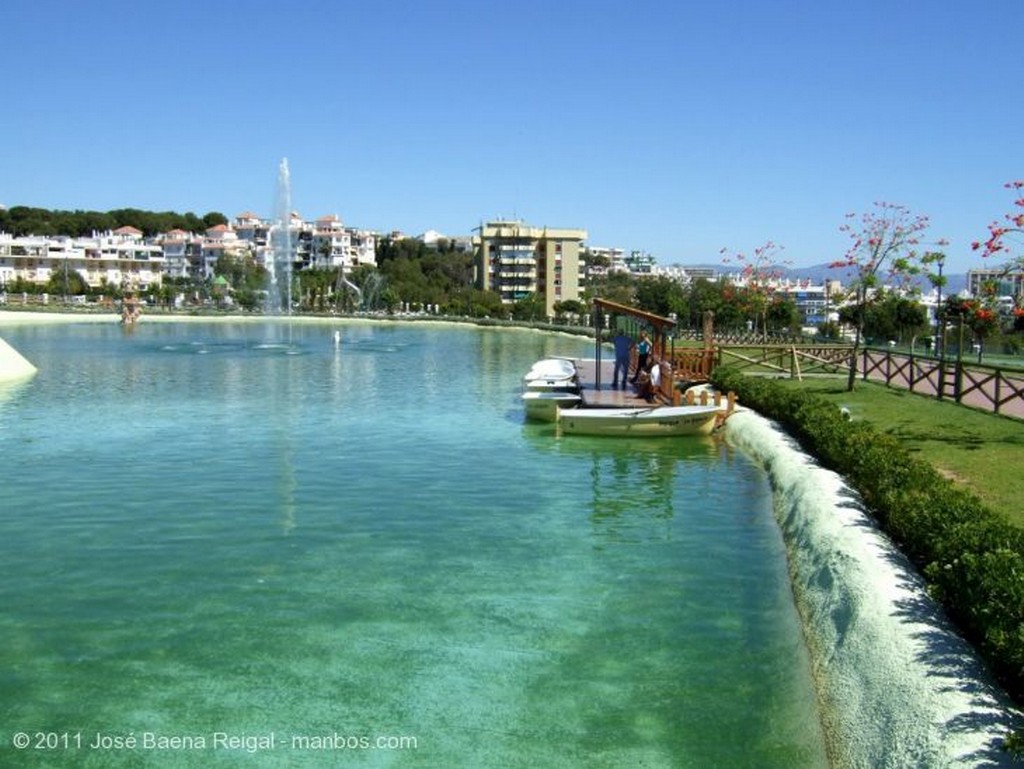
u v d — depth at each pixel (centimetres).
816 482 1697
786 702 1009
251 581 1402
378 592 1356
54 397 3638
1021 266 1902
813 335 6506
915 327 5462
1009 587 877
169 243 19962
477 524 1741
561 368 3853
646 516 1798
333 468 2241
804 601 1266
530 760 890
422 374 4816
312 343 7694
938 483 1358
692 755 900
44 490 1984
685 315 8862
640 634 1198
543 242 16725
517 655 1130
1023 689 824
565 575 1438
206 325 11419
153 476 2133
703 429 2708
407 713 983
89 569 1456
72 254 17788
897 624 998
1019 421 2316
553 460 2358
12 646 1156
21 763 884
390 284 15538
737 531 1692
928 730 796
